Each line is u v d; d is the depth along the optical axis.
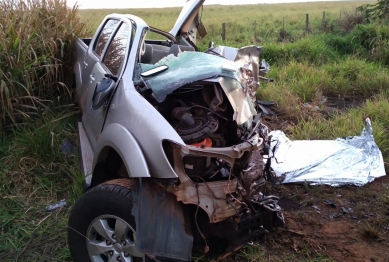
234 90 3.61
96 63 4.56
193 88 3.61
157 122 3.09
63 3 6.30
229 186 3.10
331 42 10.69
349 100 7.67
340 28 13.72
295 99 7.03
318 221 4.20
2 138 4.99
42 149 4.76
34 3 6.05
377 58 9.80
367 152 5.30
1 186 4.33
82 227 3.13
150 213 2.88
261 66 6.38
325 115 6.81
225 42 13.41
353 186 4.84
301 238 3.91
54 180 4.55
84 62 5.12
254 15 31.97
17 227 3.85
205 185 3.03
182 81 3.45
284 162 5.12
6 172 4.49
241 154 3.13
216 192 3.05
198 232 3.16
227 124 3.50
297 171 4.97
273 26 20.33
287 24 20.97
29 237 3.75
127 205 2.93
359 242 3.91
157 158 2.94
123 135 3.17
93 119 4.14
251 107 3.81
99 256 3.15
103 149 3.43
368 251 3.79
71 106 5.64
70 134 5.13
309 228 4.07
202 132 3.21
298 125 6.23
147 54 4.35
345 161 5.16
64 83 5.89
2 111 4.95
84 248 3.17
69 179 4.56
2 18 5.54
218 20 26.94
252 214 3.25
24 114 5.06
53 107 5.53
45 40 5.64
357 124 6.02
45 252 3.58
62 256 3.52
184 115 3.34
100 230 3.07
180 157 2.97
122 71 3.76
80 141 4.58
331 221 4.21
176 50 4.42
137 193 2.95
